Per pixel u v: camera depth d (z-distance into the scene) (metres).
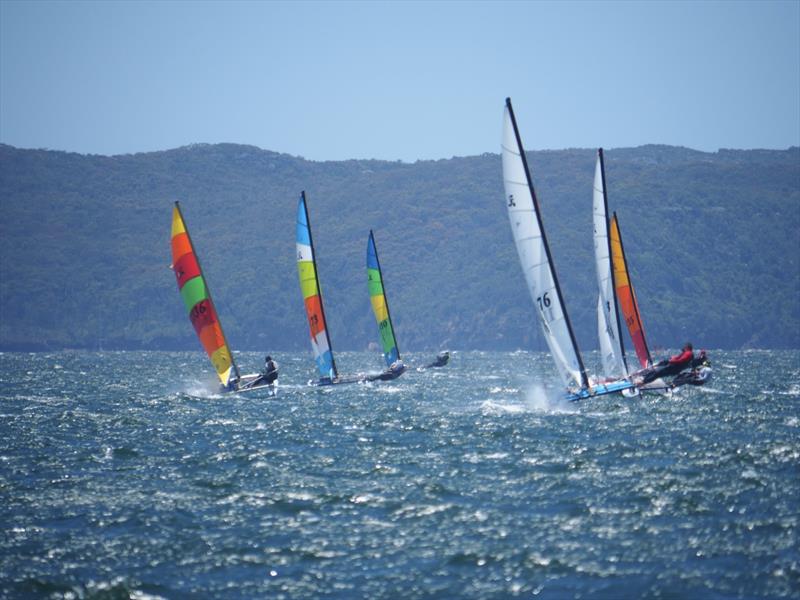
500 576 72.69
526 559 75.94
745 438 129.75
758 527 82.69
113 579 72.94
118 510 91.62
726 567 73.25
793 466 108.00
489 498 94.31
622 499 92.88
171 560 77.06
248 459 117.50
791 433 135.38
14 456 122.00
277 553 78.44
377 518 87.88
